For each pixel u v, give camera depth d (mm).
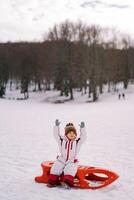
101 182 9062
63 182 8484
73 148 8539
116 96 84500
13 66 115000
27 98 93312
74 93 92750
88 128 25016
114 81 94812
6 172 10477
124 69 100375
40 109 53625
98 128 24969
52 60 88125
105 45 94812
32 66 103188
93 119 33375
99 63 87188
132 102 68500
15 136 20438
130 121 30547
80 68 84812
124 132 22344
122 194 8172
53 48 90062
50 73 89062
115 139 18875
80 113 42750
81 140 8570
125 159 12828
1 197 7820
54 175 8578
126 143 17266
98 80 84562
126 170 10883
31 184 8938
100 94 90000
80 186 8523
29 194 8047
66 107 60312
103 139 18875
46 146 16250
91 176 9219
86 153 14117
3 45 128875
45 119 33969
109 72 91312
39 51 102250
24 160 12594
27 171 10633
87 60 85062
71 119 33750
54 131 8664
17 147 15930
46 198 7750
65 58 86438
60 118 35125
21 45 127500
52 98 87250
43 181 9031
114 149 15281
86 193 8148
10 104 69812
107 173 8648
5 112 45500
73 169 8477
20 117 36688
